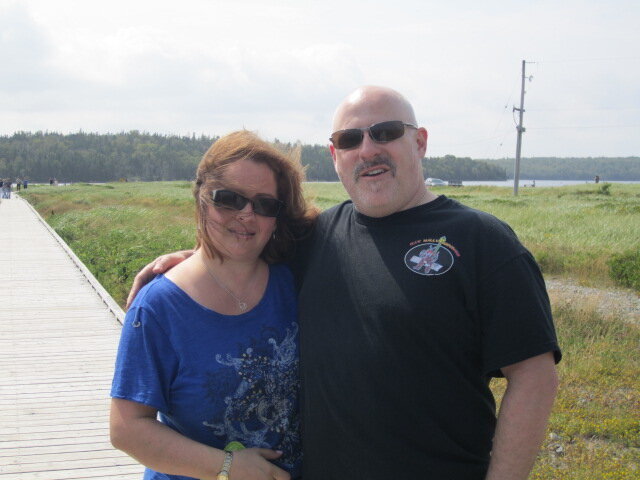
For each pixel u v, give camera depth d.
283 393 2.21
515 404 1.94
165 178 169.12
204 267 2.18
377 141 2.15
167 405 2.09
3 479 4.12
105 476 4.21
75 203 40.75
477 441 2.07
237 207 2.09
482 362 2.04
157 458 2.01
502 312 1.94
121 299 10.74
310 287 2.23
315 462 2.14
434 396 1.99
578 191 47.91
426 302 1.98
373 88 2.27
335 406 2.07
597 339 7.67
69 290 10.98
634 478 4.36
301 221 2.42
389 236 2.13
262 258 2.38
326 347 2.11
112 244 17.28
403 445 1.99
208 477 2.02
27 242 19.05
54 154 166.25
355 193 2.20
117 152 182.75
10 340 7.62
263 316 2.21
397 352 1.99
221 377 2.09
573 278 12.20
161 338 2.07
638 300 10.21
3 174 154.38
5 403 5.51
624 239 15.37
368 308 2.05
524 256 2.00
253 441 2.15
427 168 169.62
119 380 2.04
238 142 2.18
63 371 6.43
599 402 5.73
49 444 4.67
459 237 2.04
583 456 4.75
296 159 2.38
